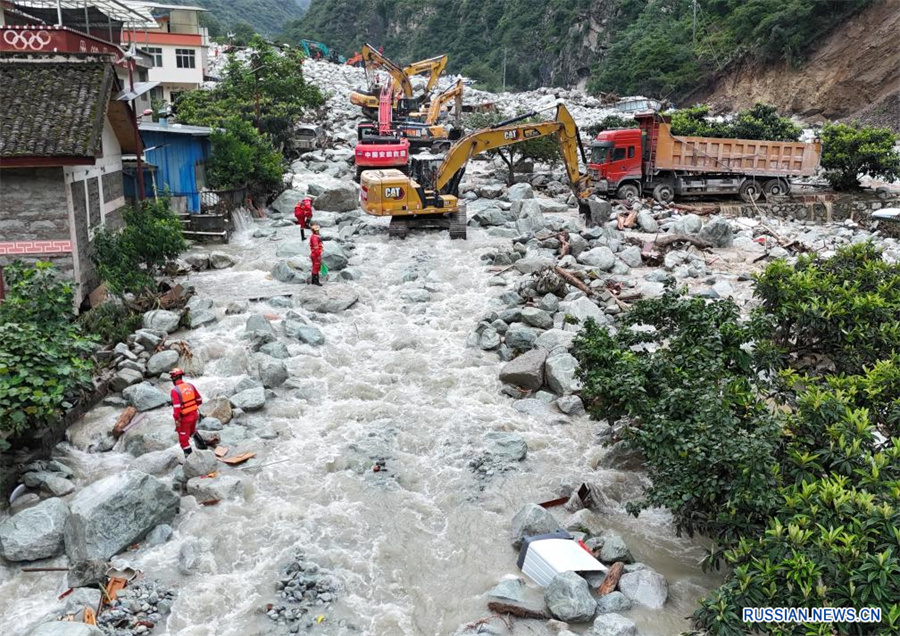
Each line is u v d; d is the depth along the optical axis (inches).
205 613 373.1
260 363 619.8
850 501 331.0
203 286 816.3
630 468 506.0
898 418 395.5
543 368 616.7
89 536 402.6
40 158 606.2
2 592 382.6
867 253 566.3
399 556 419.8
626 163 1238.3
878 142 1346.0
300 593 385.7
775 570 319.9
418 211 998.4
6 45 765.3
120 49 880.3
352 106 2220.7
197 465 478.9
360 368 645.9
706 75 2945.4
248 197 1122.0
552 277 768.9
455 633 361.4
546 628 365.1
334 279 848.3
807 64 2600.9
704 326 486.6
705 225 1027.9
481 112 1803.6
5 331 466.6
